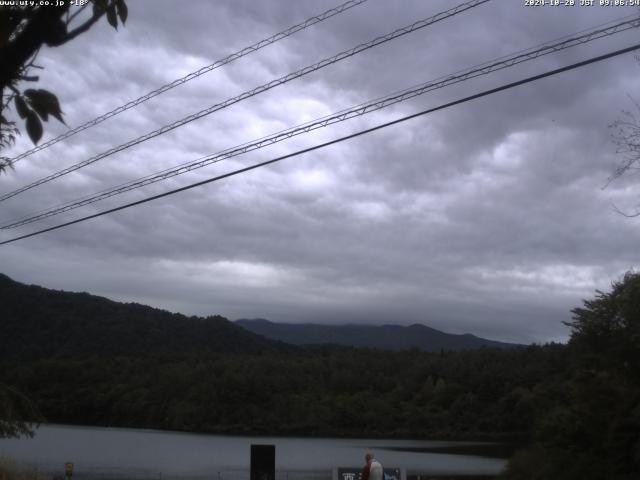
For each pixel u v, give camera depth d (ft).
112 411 377.71
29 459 217.97
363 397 405.59
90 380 387.14
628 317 103.50
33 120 11.03
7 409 77.20
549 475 109.50
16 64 10.75
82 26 11.51
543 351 385.50
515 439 352.08
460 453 284.61
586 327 110.93
